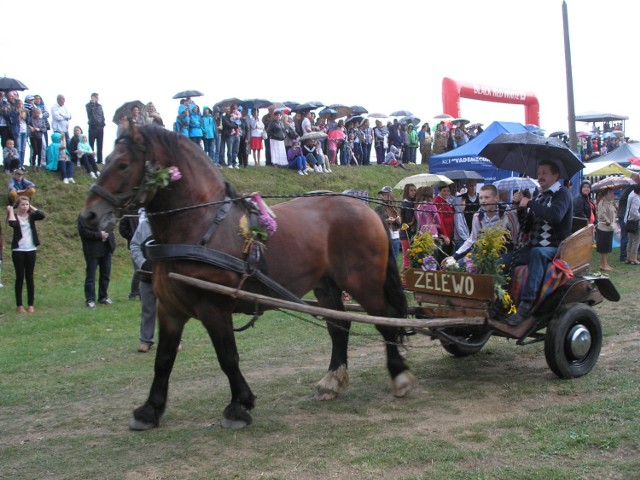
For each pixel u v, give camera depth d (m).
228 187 5.19
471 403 5.41
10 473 4.30
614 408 4.93
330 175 20.75
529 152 6.56
